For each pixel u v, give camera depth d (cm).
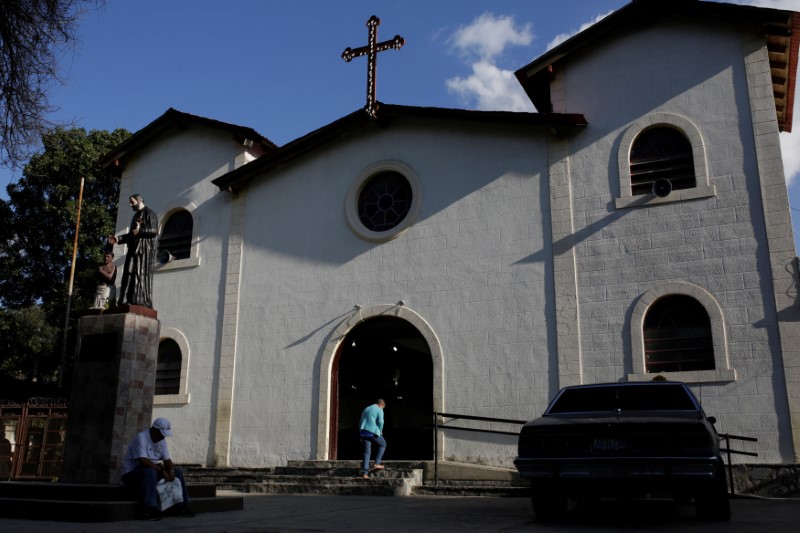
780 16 1437
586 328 1488
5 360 2883
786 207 1385
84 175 2888
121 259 2125
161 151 2138
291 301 1814
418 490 1355
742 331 1364
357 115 1806
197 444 1811
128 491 901
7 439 1803
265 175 1947
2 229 2839
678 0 1532
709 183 1459
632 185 1537
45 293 2903
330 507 1038
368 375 2292
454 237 1667
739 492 1269
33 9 1136
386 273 1720
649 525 760
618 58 1611
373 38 1806
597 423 753
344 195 1828
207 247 1964
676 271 1441
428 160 1750
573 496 878
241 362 1827
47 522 823
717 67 1514
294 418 1727
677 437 722
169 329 1933
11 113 1173
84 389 1176
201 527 761
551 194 1589
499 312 1578
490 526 760
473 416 1470
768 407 1314
